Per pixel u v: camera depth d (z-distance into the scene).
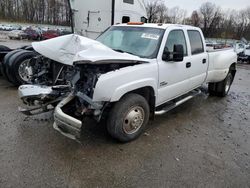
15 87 6.28
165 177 3.04
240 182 3.06
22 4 82.00
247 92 7.83
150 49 4.11
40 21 80.81
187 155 3.57
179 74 4.55
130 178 2.98
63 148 3.50
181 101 4.95
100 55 3.28
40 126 4.12
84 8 10.88
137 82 3.58
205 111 5.55
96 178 2.94
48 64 4.31
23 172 2.95
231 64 6.63
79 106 3.53
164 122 4.71
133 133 3.80
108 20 10.38
